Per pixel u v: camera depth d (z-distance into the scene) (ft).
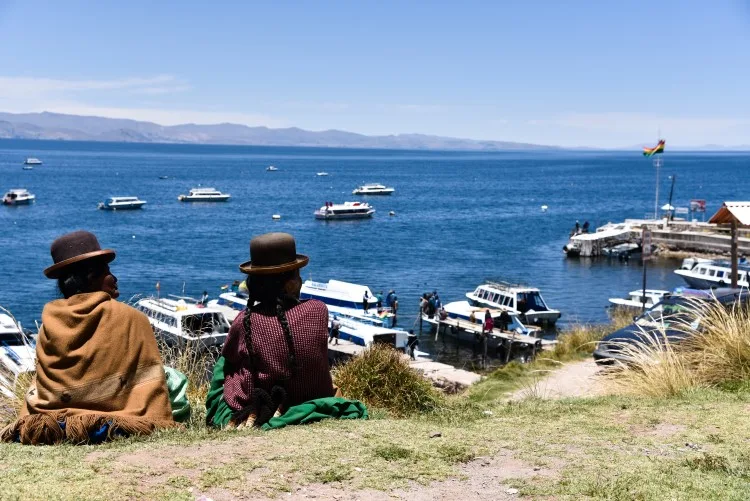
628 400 25.73
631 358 33.81
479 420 21.34
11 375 22.79
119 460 13.38
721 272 152.05
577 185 610.24
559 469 15.07
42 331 14.82
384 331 107.24
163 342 27.14
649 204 414.62
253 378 16.55
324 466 13.96
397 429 17.29
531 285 174.40
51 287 161.68
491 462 15.46
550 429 19.57
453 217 344.90
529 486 13.74
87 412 14.47
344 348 101.30
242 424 16.35
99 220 315.37
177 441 14.75
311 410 16.88
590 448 17.12
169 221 316.19
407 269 197.77
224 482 12.75
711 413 22.38
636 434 19.30
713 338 32.30
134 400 15.01
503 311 120.88
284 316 16.29
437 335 128.26
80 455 13.60
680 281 179.63
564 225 308.40
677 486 13.91
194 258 211.61
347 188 570.05
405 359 35.55
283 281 16.53
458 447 16.15
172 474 12.93
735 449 17.61
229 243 246.47
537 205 412.16
